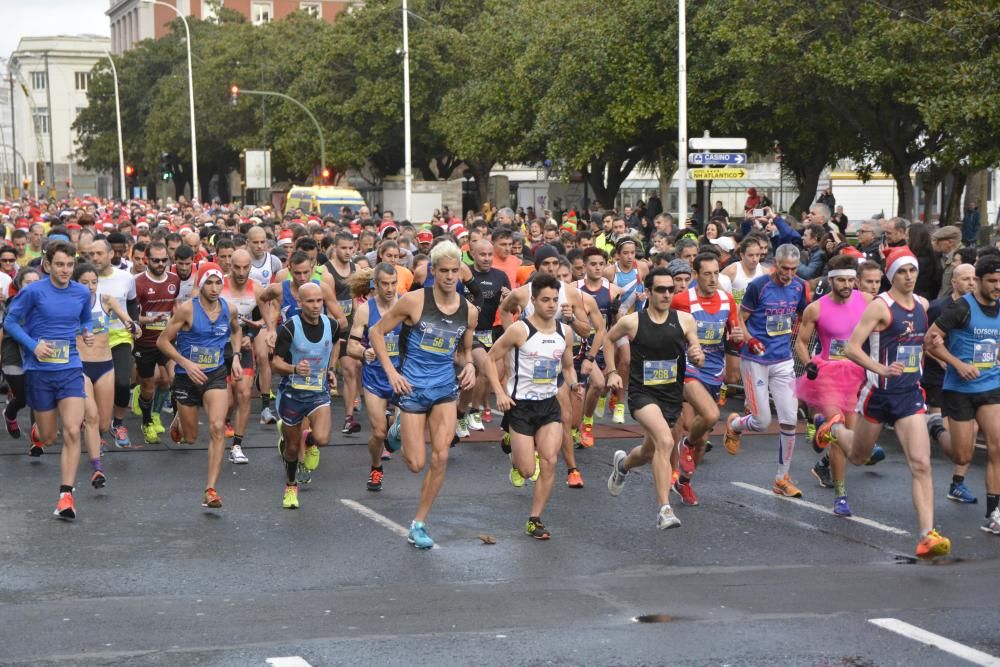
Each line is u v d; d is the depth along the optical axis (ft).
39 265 44.55
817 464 34.24
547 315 27.71
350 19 169.78
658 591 23.75
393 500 32.53
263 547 27.53
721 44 99.66
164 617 21.97
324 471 36.29
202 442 40.86
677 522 28.09
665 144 128.26
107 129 262.26
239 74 209.97
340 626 21.31
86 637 20.66
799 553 27.04
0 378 49.39
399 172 194.39
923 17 84.02
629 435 41.88
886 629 21.02
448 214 113.91
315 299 30.19
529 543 27.94
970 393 29.53
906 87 82.07
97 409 34.19
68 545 27.61
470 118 143.95
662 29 104.83
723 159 76.02
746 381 33.50
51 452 38.81
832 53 82.53
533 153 137.18
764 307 33.12
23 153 412.77
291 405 30.86
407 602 23.00
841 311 31.48
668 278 28.60
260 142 207.00
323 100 172.14
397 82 167.22
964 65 70.95
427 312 27.17
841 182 165.78
